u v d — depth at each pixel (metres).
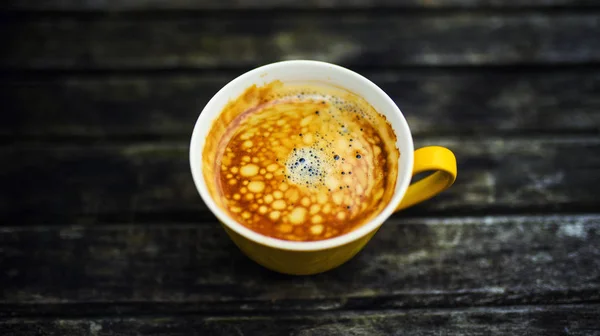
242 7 0.46
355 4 0.46
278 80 0.38
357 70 0.44
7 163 0.41
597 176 0.41
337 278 0.38
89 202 0.40
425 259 0.39
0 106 0.43
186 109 0.43
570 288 0.38
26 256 0.39
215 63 0.44
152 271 0.38
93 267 0.38
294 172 0.36
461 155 0.41
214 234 0.39
